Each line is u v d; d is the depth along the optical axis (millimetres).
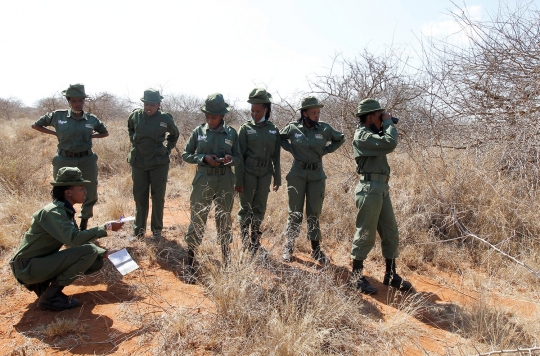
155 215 5137
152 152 4938
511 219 5102
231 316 3043
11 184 6613
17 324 3184
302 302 3180
